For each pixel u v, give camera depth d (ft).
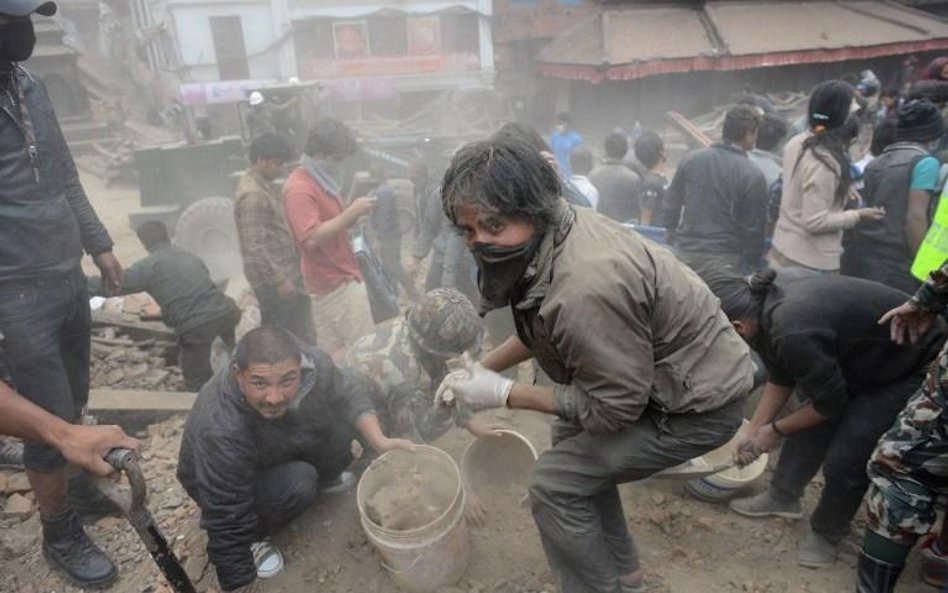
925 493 6.19
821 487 9.55
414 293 19.57
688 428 5.93
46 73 43.52
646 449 6.01
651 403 5.83
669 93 53.06
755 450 8.11
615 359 5.05
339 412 8.79
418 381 9.12
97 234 9.82
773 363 7.78
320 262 13.19
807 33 51.70
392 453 8.21
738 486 8.80
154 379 13.21
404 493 7.62
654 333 5.47
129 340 14.35
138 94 60.13
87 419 11.23
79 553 8.42
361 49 51.57
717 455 9.22
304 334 13.84
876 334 7.02
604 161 17.17
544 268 5.05
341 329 13.56
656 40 50.83
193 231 23.67
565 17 54.29
